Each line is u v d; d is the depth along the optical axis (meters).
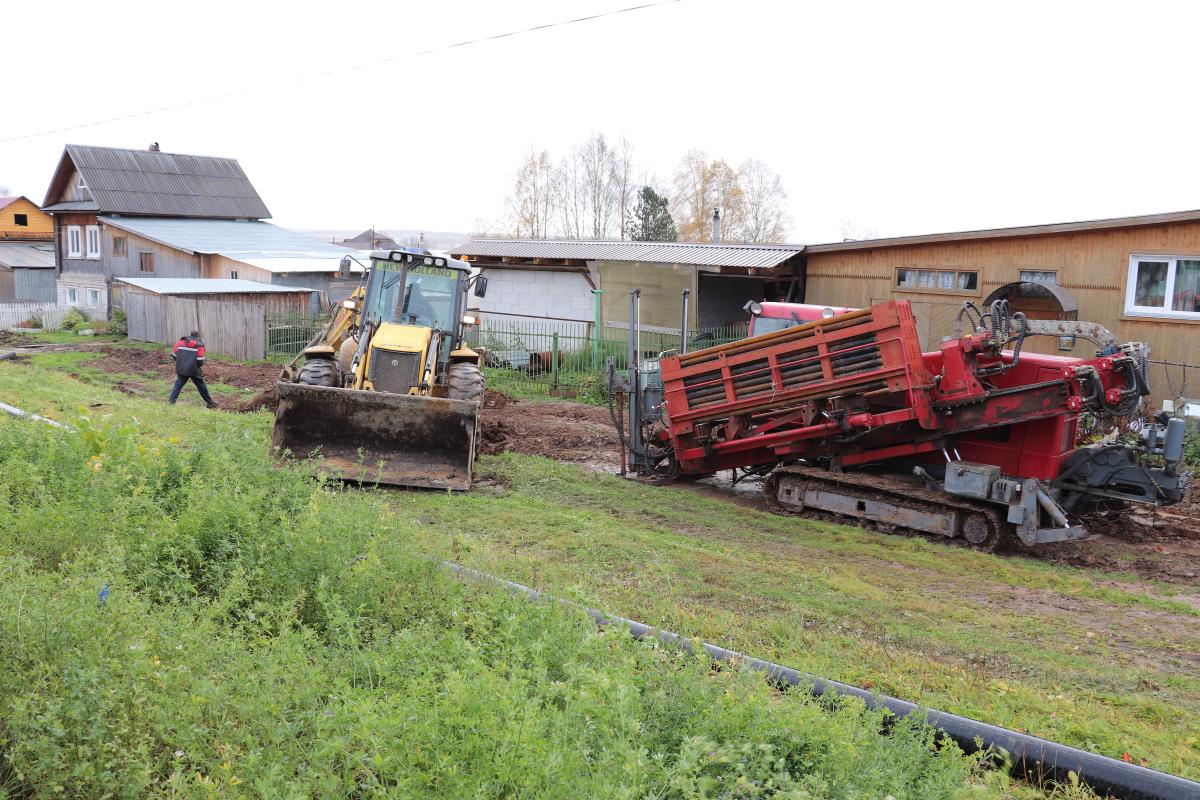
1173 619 7.82
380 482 10.73
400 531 6.82
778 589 8.01
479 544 8.61
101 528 5.86
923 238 17.97
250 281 32.56
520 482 11.75
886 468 11.15
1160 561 9.56
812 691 5.11
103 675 3.81
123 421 13.11
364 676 4.67
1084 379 9.20
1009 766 4.73
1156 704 6.04
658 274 22.31
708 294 22.25
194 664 4.32
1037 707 5.88
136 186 39.28
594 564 8.34
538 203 62.09
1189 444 13.99
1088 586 8.58
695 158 59.53
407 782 3.36
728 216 58.81
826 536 10.12
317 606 5.63
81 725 3.64
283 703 4.08
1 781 3.59
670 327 22.20
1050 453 9.80
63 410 13.70
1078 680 6.46
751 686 4.72
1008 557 9.60
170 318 28.23
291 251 36.62
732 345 11.28
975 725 5.13
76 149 38.56
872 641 6.96
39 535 5.72
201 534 6.22
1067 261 16.39
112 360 24.50
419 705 3.89
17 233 50.06
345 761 3.70
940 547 9.80
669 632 6.07
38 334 32.66
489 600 5.59
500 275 25.55
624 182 61.94
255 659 4.55
